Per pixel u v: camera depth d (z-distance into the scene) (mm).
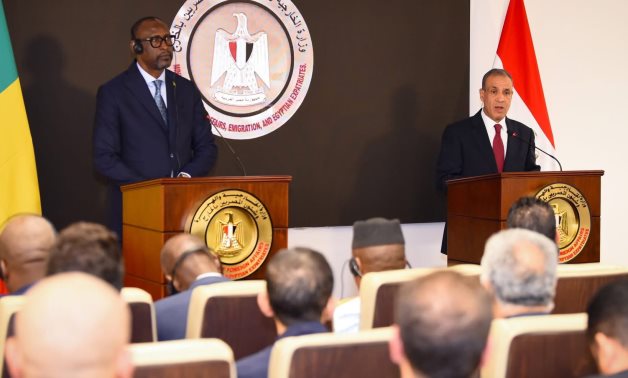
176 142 5031
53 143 5777
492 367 2271
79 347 1353
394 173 6781
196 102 5180
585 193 4832
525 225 3521
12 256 2918
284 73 6387
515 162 5938
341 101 6586
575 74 7457
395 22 6723
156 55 4988
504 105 5918
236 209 4137
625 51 7605
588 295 3104
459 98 6969
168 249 3223
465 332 1621
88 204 5895
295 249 2443
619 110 7629
